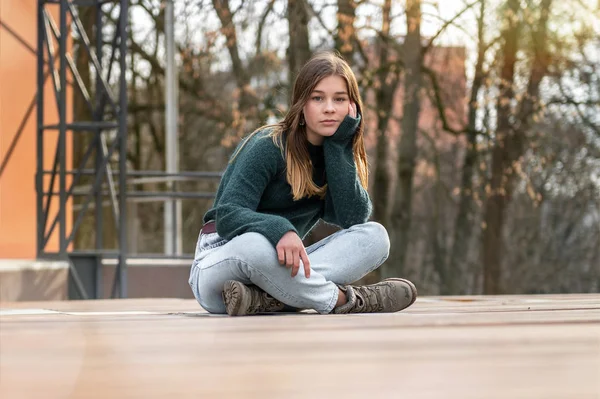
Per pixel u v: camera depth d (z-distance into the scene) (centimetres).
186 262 994
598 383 74
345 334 134
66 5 744
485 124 1524
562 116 1535
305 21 1383
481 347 110
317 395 70
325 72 252
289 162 252
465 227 1738
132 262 991
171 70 1457
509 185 1508
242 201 247
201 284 257
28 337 138
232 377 81
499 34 1441
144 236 2023
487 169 1551
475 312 239
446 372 83
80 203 1766
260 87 1518
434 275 1838
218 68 1766
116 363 96
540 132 1489
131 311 291
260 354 103
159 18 1745
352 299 247
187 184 1962
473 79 1494
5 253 866
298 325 162
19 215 890
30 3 905
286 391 72
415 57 1420
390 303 253
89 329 160
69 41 970
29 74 905
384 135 1483
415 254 1861
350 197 256
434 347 110
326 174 264
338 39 1398
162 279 986
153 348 114
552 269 1762
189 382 78
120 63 777
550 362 91
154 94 1880
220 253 249
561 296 445
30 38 907
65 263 715
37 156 780
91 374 85
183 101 1864
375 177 1517
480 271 1748
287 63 1511
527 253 1766
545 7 1429
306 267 240
